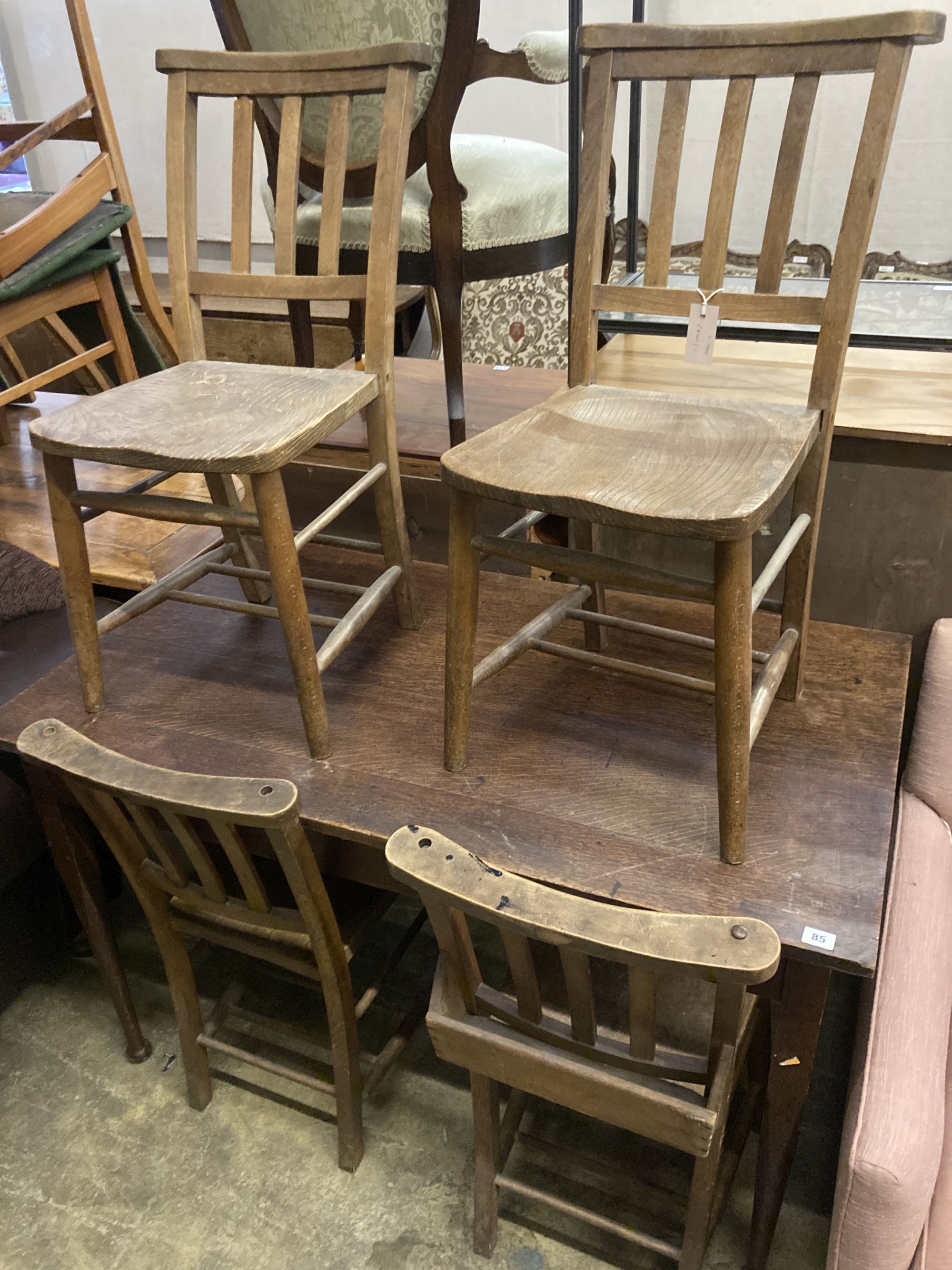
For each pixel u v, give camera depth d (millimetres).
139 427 1172
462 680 1174
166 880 1205
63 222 2246
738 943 774
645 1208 1301
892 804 1138
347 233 1816
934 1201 1064
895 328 1657
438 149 1610
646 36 1163
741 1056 1094
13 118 3799
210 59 1353
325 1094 1425
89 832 1359
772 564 1116
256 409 1210
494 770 1231
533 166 1893
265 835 1251
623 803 1166
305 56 1302
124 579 1766
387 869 1212
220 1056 1524
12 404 2666
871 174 1070
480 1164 1181
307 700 1229
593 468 1041
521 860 1086
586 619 1288
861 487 1525
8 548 1759
